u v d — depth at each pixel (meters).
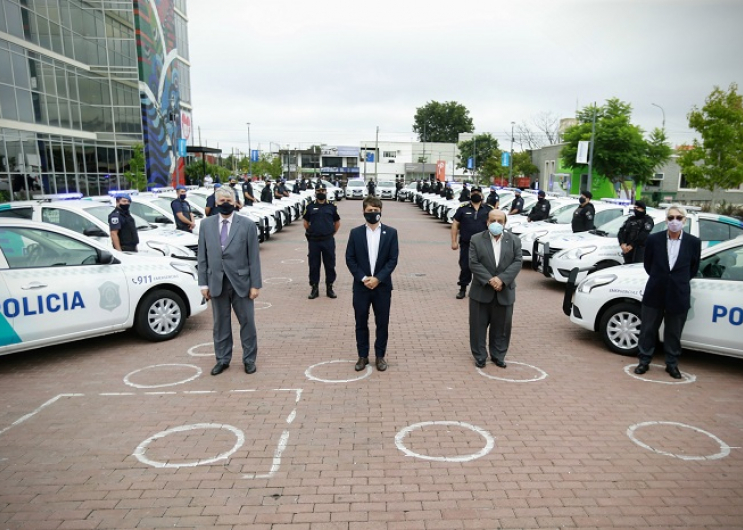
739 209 23.77
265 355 6.62
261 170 67.44
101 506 3.60
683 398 5.46
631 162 31.05
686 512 3.59
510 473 4.04
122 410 5.05
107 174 31.34
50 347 6.87
